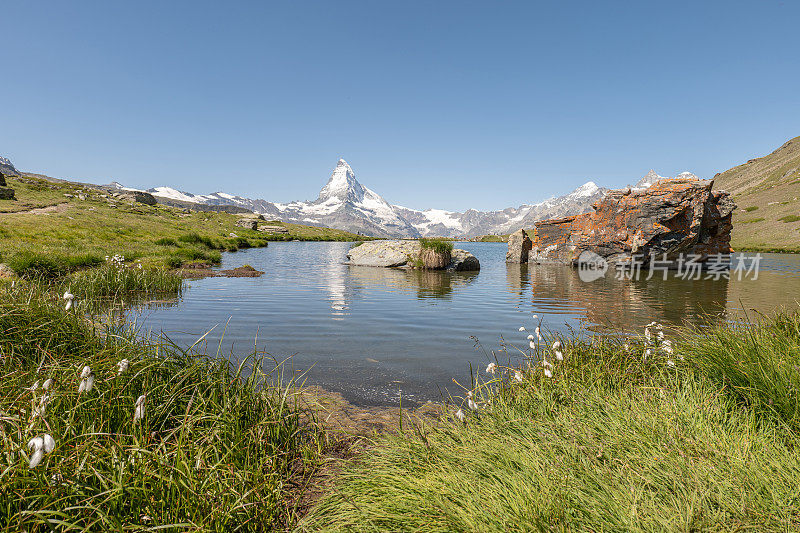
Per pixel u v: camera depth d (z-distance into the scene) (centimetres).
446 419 447
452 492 270
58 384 349
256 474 329
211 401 394
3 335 495
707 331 615
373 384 638
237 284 1953
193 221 8425
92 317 609
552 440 329
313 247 7219
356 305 1382
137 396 377
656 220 2694
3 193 5300
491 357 784
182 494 271
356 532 260
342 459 400
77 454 269
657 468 272
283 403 458
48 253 1994
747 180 19312
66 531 238
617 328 995
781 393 351
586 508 242
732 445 290
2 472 237
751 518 223
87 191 9556
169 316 1148
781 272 2616
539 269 3005
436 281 2181
